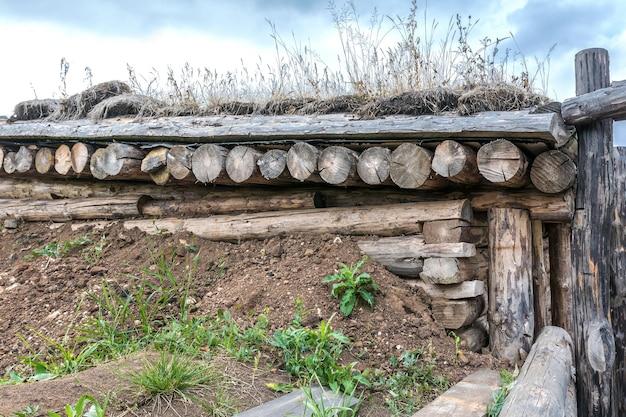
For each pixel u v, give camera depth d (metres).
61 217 6.06
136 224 5.54
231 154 4.80
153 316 4.08
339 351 3.53
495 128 3.91
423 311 4.23
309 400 2.89
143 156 5.36
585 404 4.31
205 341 3.62
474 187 4.49
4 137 6.07
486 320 4.50
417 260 4.38
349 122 4.47
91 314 4.18
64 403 2.65
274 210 5.11
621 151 4.43
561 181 4.04
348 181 4.43
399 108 4.39
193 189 5.57
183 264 4.93
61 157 5.72
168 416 2.69
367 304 4.09
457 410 2.96
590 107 4.08
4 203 6.43
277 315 3.97
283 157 4.63
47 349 3.85
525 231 4.32
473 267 4.37
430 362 3.74
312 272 4.36
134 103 5.63
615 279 4.32
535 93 4.38
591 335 4.25
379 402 3.31
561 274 4.62
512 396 2.87
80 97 5.94
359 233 4.65
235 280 4.55
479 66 4.80
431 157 4.19
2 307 4.46
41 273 4.90
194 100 5.55
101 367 3.16
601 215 4.29
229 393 2.98
